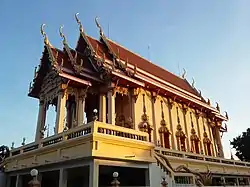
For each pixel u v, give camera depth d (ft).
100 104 86.02
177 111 112.27
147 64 121.08
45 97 89.92
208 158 85.40
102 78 86.63
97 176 45.14
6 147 140.97
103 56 88.58
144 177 54.95
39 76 94.43
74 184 63.67
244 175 101.91
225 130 142.92
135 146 53.62
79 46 99.66
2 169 78.64
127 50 117.39
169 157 67.56
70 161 50.78
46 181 72.95
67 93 80.28
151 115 97.04
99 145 47.09
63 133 56.03
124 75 86.28
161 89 102.27
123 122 90.12
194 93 137.59
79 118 79.51
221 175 89.15
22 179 71.92
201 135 121.80
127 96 92.58
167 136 100.63
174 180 56.95
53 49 88.79
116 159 48.85
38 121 88.94
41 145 63.10
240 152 187.42
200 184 60.75
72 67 83.82
